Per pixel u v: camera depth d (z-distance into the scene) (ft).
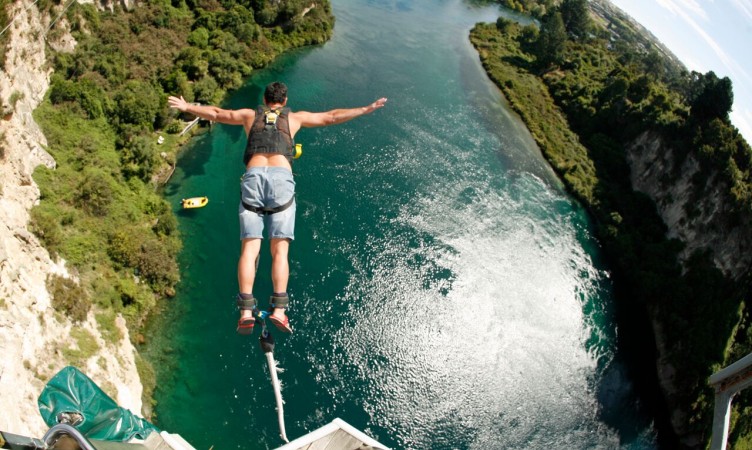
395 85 270.67
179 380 142.41
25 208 139.03
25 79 162.09
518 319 188.34
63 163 163.12
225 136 208.95
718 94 237.04
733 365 45.37
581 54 324.60
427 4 371.56
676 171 237.04
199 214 180.04
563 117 284.20
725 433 45.85
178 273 161.68
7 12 156.76
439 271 192.34
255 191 26.55
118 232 154.81
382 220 202.90
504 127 265.54
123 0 217.15
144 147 176.86
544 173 247.91
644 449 169.89
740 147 224.12
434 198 218.38
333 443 37.22
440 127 252.83
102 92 183.52
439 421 156.35
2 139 138.31
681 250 218.59
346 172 217.36
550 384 175.01
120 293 146.41
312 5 287.07
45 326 118.83
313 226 193.88
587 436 166.40
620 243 219.61
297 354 158.40
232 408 141.28
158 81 208.85
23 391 103.30
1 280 110.93
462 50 319.47
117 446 27.99
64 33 186.09
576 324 194.49
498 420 161.48
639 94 275.18
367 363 162.61
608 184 248.93
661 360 191.42
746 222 203.31
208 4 249.96
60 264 136.67
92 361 123.65
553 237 220.64
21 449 20.35
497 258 204.33
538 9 408.26
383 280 183.93
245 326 24.95
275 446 137.39
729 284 198.18
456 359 171.32
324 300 173.78
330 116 29.14
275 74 249.96
